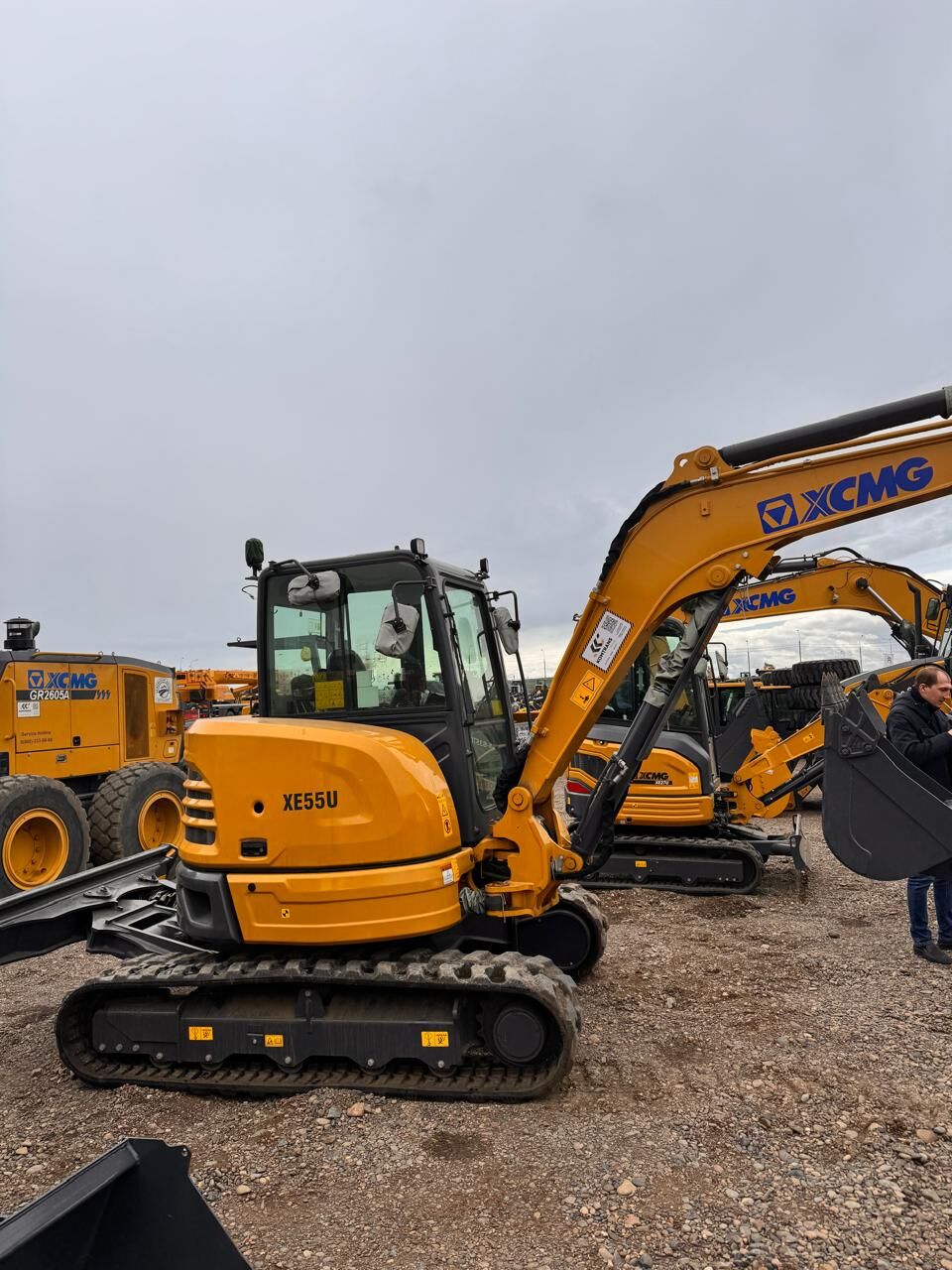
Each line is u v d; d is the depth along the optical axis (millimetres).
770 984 5184
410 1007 3928
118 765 9555
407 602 4465
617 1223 2877
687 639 4477
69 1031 4203
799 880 8133
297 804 3996
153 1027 4125
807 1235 2779
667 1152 3303
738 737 11523
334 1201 3076
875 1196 2988
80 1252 1424
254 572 4855
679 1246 2752
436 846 4035
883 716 8656
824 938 6168
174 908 5176
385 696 4504
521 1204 3012
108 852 8688
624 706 8328
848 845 4824
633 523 4410
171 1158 1581
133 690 9906
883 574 12383
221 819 4102
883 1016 4605
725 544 4285
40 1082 4246
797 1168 3172
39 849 7875
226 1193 3148
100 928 4797
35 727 8438
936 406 4016
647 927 6645
